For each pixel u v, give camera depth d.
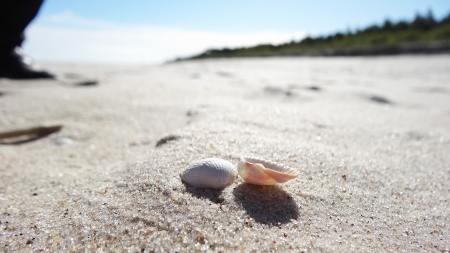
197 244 0.09
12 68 0.33
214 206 0.11
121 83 0.35
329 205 0.12
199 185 0.12
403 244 0.10
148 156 0.15
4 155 0.18
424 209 0.12
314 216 0.11
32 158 0.18
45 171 0.16
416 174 0.15
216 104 0.24
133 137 0.21
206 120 0.19
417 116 0.26
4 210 0.12
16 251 0.09
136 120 0.24
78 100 0.27
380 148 0.18
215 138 0.16
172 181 0.12
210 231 0.10
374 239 0.10
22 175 0.15
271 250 0.09
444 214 0.12
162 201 0.11
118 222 0.10
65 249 0.09
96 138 0.21
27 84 0.32
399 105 0.30
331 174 0.14
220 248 0.09
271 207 0.11
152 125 0.22
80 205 0.11
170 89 0.32
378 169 0.15
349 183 0.13
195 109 0.23
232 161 0.14
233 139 0.16
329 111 0.25
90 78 0.37
